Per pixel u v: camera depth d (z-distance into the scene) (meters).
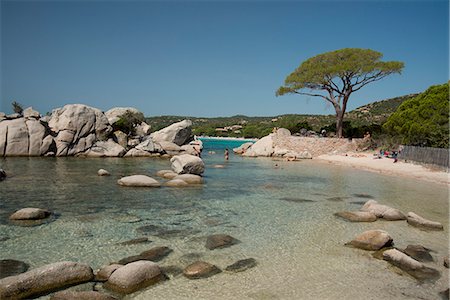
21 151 34.19
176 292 7.15
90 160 33.84
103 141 39.31
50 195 16.34
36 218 12.23
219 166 33.19
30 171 24.22
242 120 172.62
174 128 46.44
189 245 10.05
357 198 17.91
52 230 11.09
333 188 21.08
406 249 9.86
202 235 11.03
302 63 51.38
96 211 13.63
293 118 133.50
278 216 13.71
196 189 19.38
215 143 91.06
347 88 49.06
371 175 27.84
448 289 7.50
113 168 27.69
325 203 16.45
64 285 7.18
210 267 8.27
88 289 7.14
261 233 11.41
